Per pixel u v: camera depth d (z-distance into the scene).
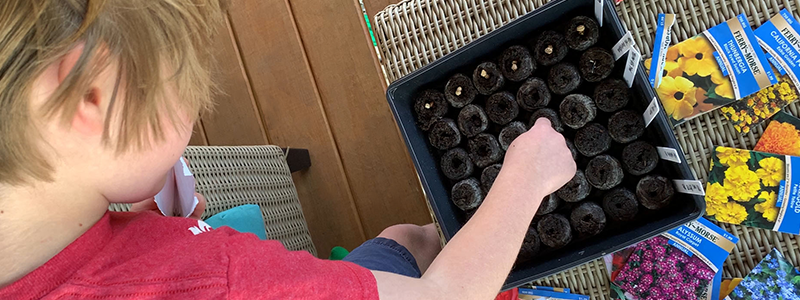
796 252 0.85
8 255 0.57
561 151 0.79
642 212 0.87
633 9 0.88
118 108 0.56
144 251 0.62
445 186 0.94
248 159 1.15
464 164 0.90
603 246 0.86
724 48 0.85
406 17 0.96
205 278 0.58
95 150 0.57
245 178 1.12
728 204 0.86
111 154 0.57
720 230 0.87
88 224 0.60
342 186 1.40
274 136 1.44
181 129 0.61
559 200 0.90
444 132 0.91
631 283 0.90
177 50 0.57
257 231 1.02
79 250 0.59
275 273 0.60
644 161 0.84
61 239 0.58
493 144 0.89
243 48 1.44
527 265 0.89
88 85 0.52
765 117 0.84
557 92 0.87
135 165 0.59
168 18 0.56
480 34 0.93
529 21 0.85
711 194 0.87
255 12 1.41
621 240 0.85
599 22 0.84
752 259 0.87
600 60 0.84
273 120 1.44
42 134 0.53
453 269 0.67
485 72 0.87
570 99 0.85
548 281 0.94
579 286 0.93
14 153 0.52
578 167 0.88
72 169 0.57
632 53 0.79
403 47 0.96
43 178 0.55
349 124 1.39
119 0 0.52
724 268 0.88
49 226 0.58
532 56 0.88
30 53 0.50
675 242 0.89
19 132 0.51
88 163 0.57
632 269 0.90
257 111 1.45
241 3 1.42
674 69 0.87
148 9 0.55
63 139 0.55
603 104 0.85
